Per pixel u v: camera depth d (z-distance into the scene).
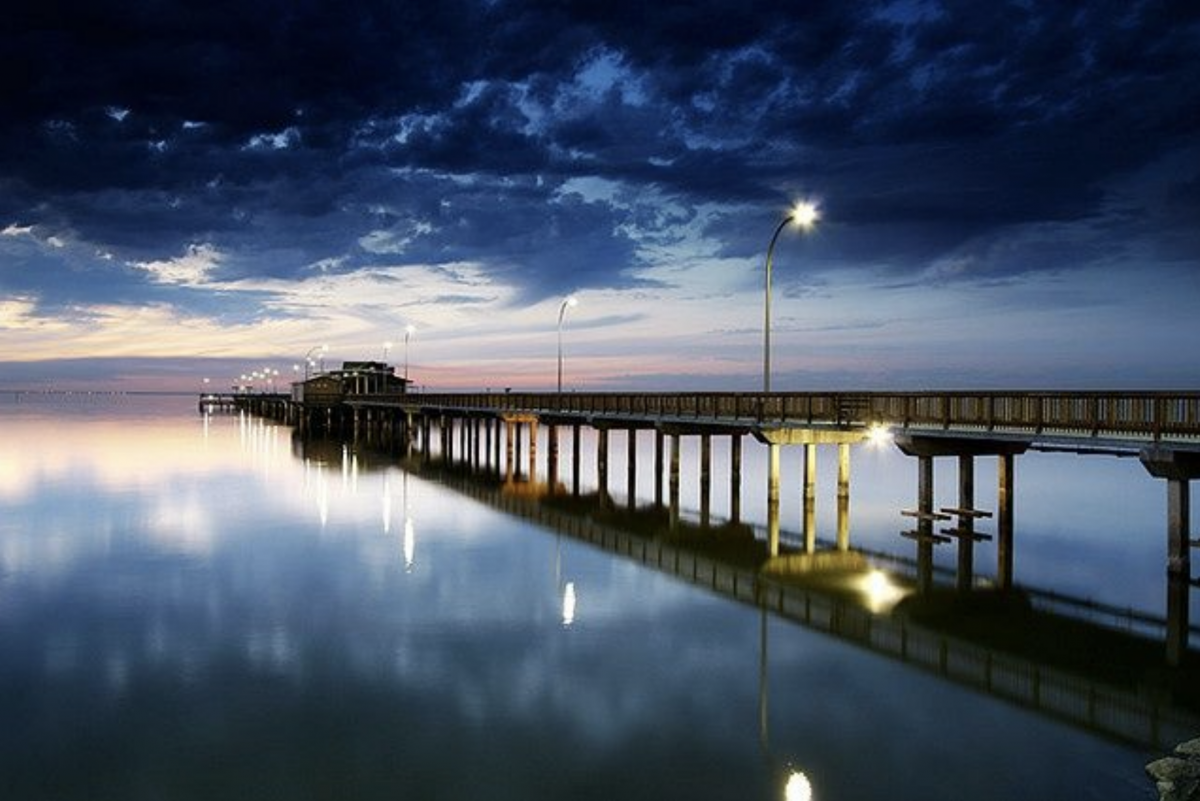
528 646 18.25
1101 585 24.14
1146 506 42.12
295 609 21.09
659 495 41.69
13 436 84.75
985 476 57.69
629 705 15.09
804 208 34.28
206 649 18.03
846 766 12.77
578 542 29.80
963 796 11.90
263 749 13.38
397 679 16.34
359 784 12.34
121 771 12.71
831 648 18.14
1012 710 14.77
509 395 57.50
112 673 16.59
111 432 93.50
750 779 12.45
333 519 34.59
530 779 12.46
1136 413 22.41
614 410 43.41
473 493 43.50
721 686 15.95
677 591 22.84
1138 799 11.80
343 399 101.31
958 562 26.84
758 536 31.31
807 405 32.31
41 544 29.38
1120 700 15.20
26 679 16.27
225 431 98.81
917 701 15.23
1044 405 24.48
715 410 36.41
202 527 32.75
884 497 44.00
